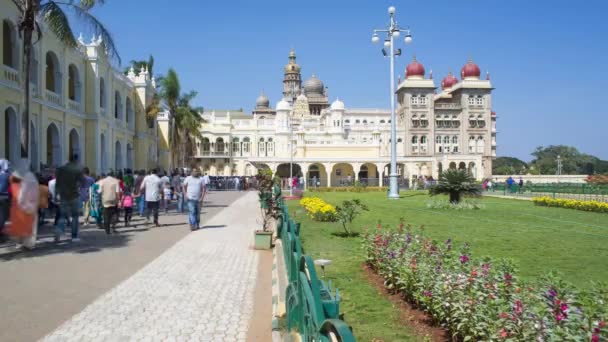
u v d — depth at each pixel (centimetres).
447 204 2627
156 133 5084
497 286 552
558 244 1292
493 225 1781
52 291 803
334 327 276
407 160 6744
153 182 1753
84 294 785
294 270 491
